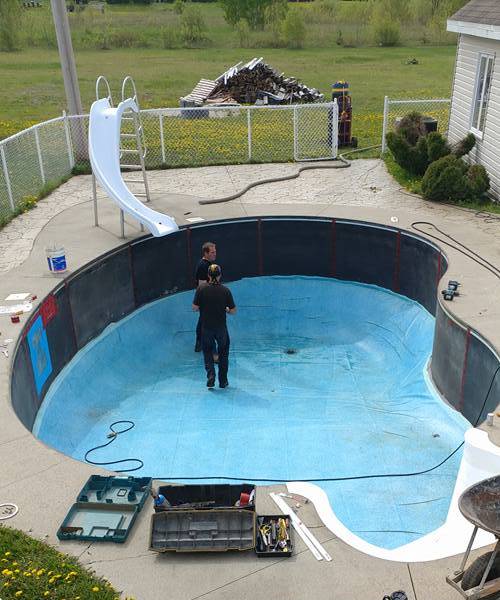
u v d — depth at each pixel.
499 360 7.34
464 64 14.95
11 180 14.71
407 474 7.36
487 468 5.63
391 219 12.01
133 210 10.78
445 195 13.23
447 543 5.05
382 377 9.88
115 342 10.57
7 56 42.47
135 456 7.93
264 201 13.51
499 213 12.57
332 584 4.54
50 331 9.02
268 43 46.34
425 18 53.19
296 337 11.37
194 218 12.20
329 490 7.09
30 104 26.56
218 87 25.36
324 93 27.48
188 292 12.19
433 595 4.43
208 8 72.81
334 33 51.44
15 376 7.39
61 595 4.34
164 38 46.44
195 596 4.44
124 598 4.41
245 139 19.55
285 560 4.75
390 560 4.77
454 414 8.40
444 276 9.62
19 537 4.89
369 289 12.09
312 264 12.59
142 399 9.40
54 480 5.62
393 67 35.47
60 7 15.02
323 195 13.88
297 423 8.58
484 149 13.98
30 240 11.38
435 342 9.15
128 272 11.15
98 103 11.41
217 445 8.11
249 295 12.35
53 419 8.38
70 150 15.88
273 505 5.34
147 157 17.39
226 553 4.82
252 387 9.65
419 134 15.71
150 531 4.82
